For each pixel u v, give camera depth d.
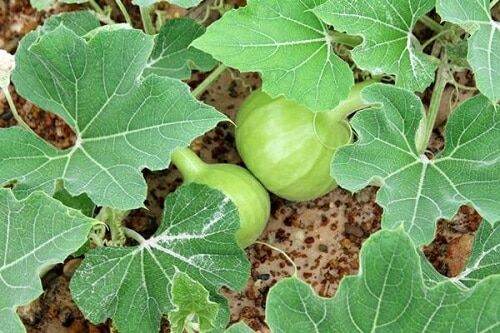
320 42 1.17
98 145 1.12
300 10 1.16
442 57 1.29
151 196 1.36
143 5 1.13
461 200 1.10
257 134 1.24
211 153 1.38
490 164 1.10
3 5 1.39
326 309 0.95
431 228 1.08
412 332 0.96
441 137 1.38
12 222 1.03
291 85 1.14
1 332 1.03
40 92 1.13
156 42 1.27
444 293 0.94
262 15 1.15
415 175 1.11
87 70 1.11
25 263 1.03
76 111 1.12
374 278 0.94
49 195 1.09
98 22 1.28
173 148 1.09
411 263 0.93
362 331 0.96
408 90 1.11
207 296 1.03
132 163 1.10
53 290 1.32
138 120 1.11
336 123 1.23
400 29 1.16
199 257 1.19
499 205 1.08
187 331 1.13
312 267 1.35
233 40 1.13
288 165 1.24
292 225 1.36
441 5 1.09
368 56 1.14
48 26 1.27
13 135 1.11
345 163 1.10
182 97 1.10
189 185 1.19
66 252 1.03
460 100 1.38
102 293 1.17
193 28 1.27
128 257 1.19
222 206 1.19
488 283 0.93
